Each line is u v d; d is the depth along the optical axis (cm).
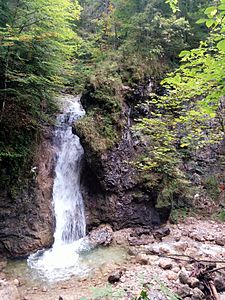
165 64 1102
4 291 513
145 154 884
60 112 998
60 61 907
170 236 795
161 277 538
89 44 1355
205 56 464
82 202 866
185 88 524
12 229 720
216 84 431
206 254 665
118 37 1377
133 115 942
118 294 361
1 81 779
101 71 983
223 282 488
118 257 679
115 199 846
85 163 898
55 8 779
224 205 948
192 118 538
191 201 968
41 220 769
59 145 921
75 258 684
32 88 809
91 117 863
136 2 1366
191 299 452
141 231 807
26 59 794
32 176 795
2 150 740
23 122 805
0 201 727
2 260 671
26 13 741
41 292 539
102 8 1745
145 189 848
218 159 1034
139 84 963
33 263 663
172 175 859
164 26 1088
